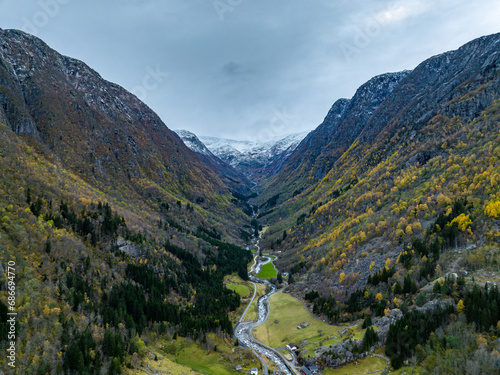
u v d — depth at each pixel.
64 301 115.44
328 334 126.81
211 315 150.38
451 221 151.25
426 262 136.75
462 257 129.38
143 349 109.06
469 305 97.69
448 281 112.44
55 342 96.56
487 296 98.38
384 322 113.81
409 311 109.88
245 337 142.50
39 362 89.12
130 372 95.75
